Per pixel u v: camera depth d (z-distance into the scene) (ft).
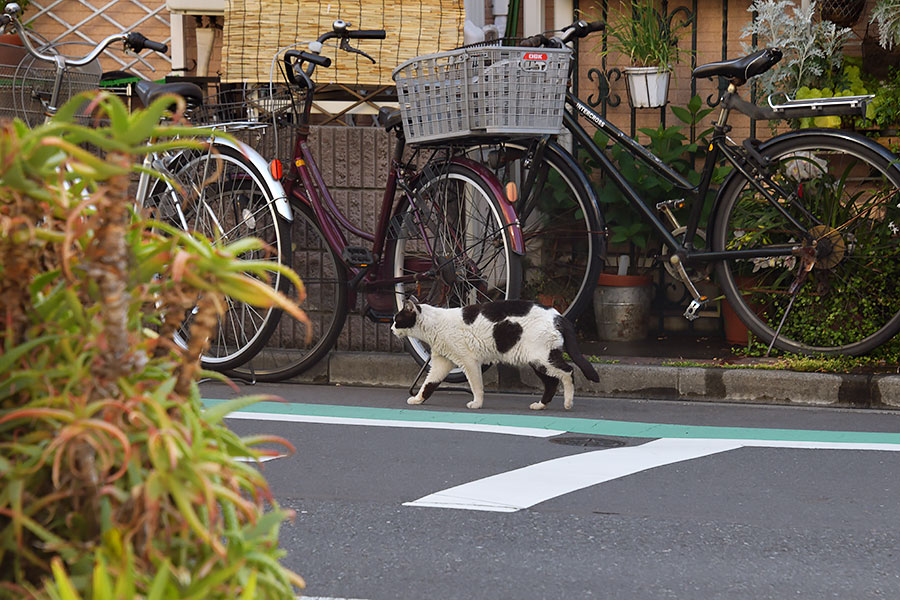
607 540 15.74
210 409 5.90
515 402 27.17
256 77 32.94
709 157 28.53
